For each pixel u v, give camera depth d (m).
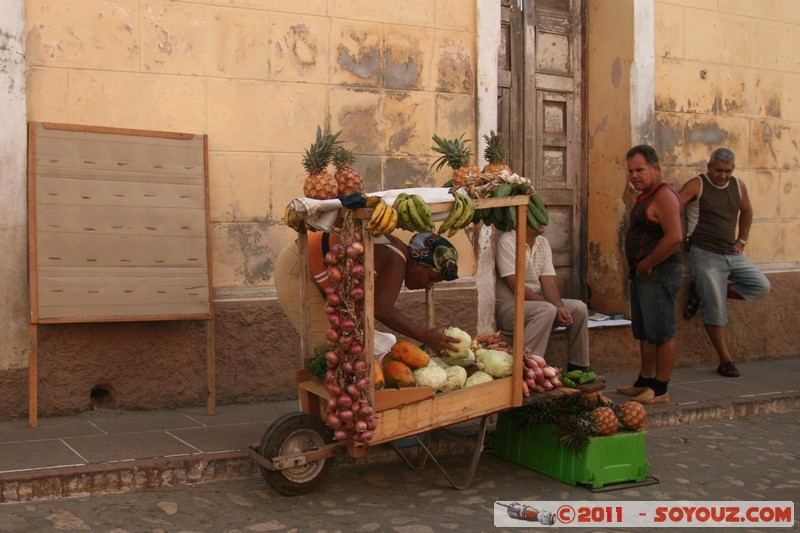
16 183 5.25
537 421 4.92
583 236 8.16
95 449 4.67
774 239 8.67
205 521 4.00
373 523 4.05
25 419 5.38
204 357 5.86
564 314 6.17
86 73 5.51
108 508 4.10
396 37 6.54
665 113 7.96
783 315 8.64
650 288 6.25
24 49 5.29
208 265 5.61
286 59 6.13
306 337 4.59
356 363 4.07
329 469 4.48
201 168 5.67
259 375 6.05
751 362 8.41
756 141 8.52
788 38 8.67
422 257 4.54
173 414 5.63
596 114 8.05
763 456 5.48
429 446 5.19
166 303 5.45
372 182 6.49
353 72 6.38
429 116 6.70
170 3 5.75
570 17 8.05
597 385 4.78
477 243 6.79
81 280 5.21
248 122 6.02
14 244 5.28
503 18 7.69
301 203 4.04
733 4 8.29
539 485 4.74
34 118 5.37
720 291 7.49
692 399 6.56
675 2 7.95
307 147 6.23
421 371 4.38
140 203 5.43
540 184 7.92
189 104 5.82
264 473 4.28
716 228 7.50
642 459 4.82
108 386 5.62
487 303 6.83
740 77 8.38
